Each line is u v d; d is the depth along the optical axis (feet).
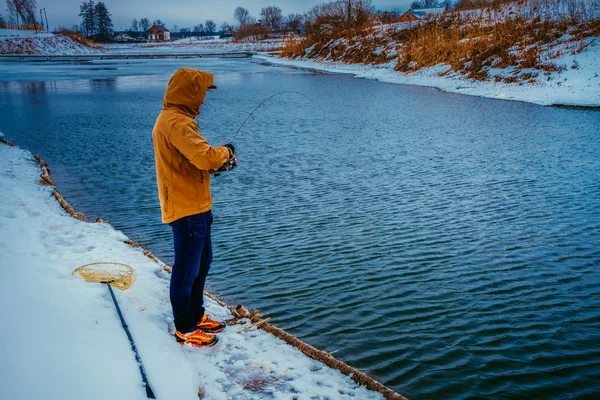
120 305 12.91
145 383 9.87
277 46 312.71
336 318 16.60
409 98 81.87
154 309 13.70
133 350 10.78
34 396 8.46
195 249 11.63
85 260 16.99
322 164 38.83
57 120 61.62
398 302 17.71
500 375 13.67
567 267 20.59
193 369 11.23
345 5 206.28
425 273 20.07
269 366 11.93
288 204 29.04
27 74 141.79
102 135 51.75
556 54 89.20
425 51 121.60
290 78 125.08
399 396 11.12
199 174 11.43
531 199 29.48
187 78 11.07
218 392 10.78
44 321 10.53
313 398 10.84
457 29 124.36
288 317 16.65
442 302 17.74
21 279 12.31
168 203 11.31
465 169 36.73
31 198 26.11
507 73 91.50
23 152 40.91
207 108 72.74
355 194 30.94
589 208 27.68
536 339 15.46
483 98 79.15
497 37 106.73
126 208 28.32
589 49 87.20
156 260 18.40
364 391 11.41
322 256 21.71
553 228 24.86
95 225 22.47
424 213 27.27
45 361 9.32
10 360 8.92
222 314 14.67
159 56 258.16
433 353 14.66
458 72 103.55
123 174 36.01
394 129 54.44
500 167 37.09
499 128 53.57
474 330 15.96
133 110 70.95
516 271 20.25
